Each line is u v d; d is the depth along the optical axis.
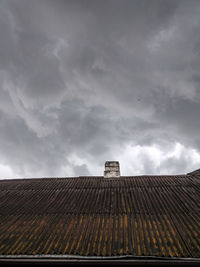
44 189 8.59
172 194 7.10
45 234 5.10
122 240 4.65
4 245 4.80
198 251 4.15
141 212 5.88
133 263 4.14
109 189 8.05
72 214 6.06
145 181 8.72
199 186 7.65
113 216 5.75
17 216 6.24
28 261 4.38
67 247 4.56
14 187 9.17
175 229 4.91
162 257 4.07
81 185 8.77
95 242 4.67
